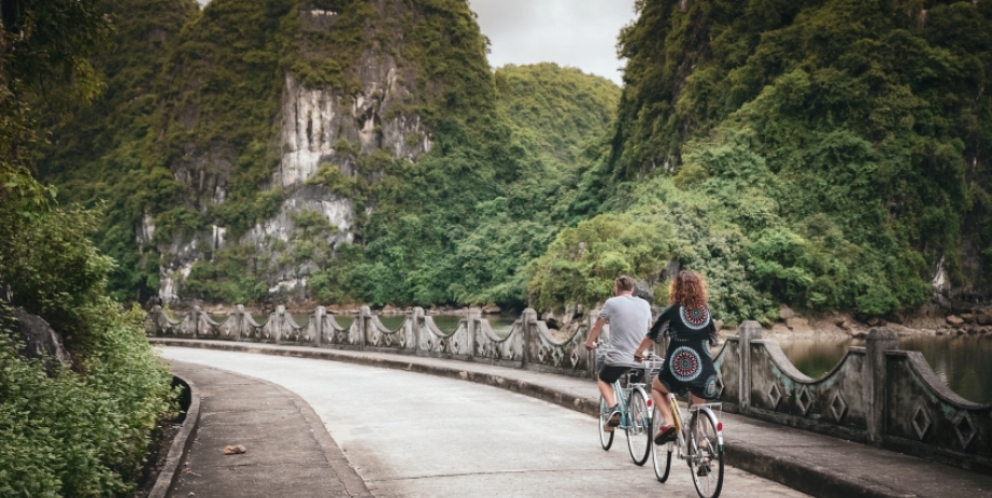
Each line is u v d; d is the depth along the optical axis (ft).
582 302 198.49
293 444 29.50
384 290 388.16
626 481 24.27
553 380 46.96
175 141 432.66
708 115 282.36
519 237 341.41
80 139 487.61
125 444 21.30
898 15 265.75
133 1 523.29
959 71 255.09
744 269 217.77
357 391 48.39
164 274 416.05
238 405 39.22
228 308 402.31
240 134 433.89
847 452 25.00
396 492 23.17
